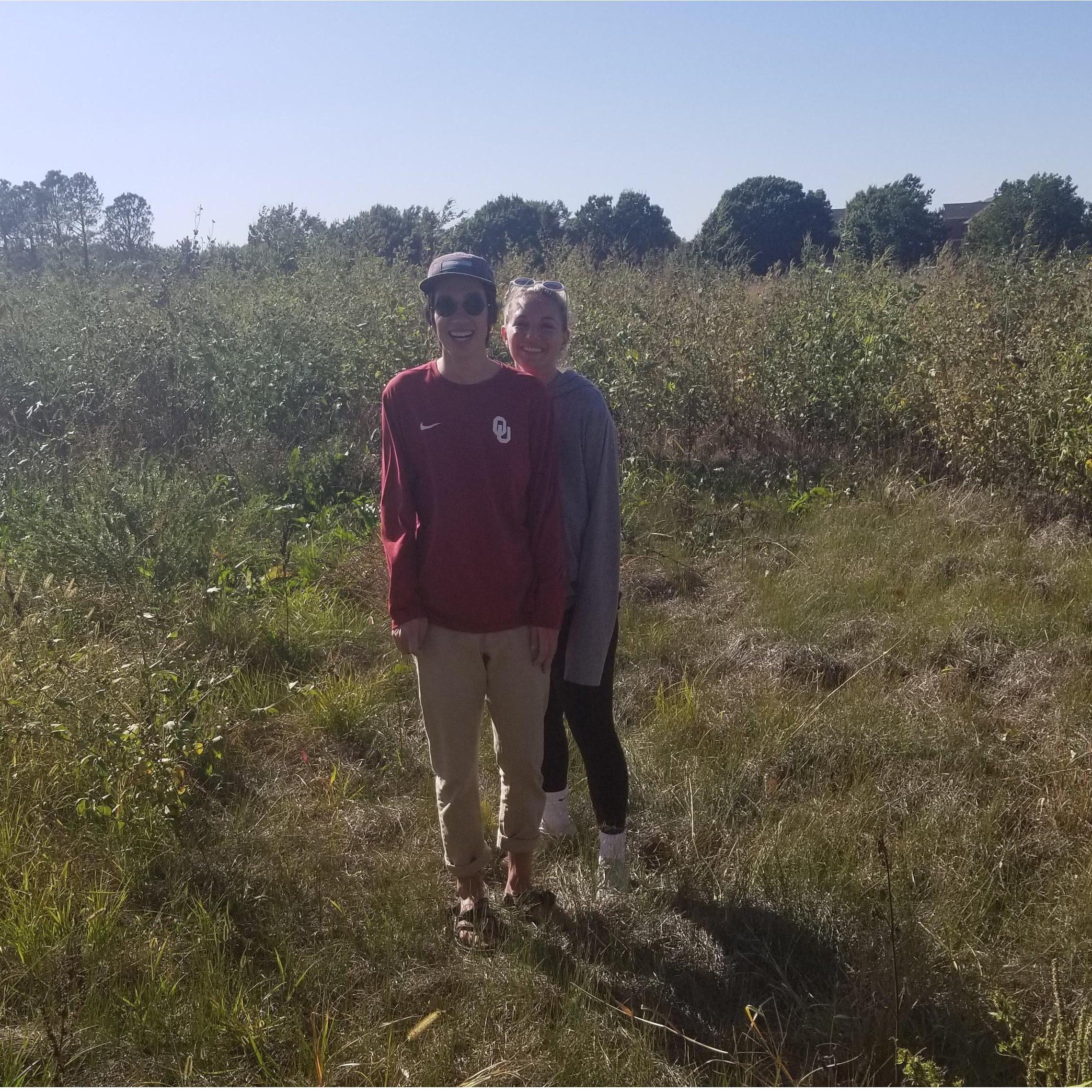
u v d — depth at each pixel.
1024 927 2.98
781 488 7.36
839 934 2.99
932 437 7.73
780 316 8.91
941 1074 2.44
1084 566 5.64
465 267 2.69
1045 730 4.06
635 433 8.00
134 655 4.08
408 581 2.80
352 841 3.46
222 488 6.76
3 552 5.54
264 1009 2.70
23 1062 2.48
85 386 8.09
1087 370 6.84
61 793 3.51
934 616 5.16
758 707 4.29
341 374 8.27
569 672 3.07
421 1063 2.54
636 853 3.45
